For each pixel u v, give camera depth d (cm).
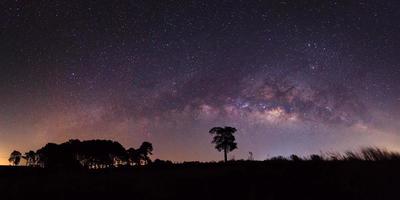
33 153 4594
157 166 2320
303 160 1178
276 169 1078
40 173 2383
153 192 939
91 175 1603
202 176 1095
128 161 4938
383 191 729
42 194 1024
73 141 4531
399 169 823
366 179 800
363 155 1030
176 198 871
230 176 1036
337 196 748
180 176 1166
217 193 880
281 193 815
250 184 908
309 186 833
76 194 992
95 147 4528
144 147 5122
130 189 1001
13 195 1041
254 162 1370
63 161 4122
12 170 2758
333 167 962
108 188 1040
